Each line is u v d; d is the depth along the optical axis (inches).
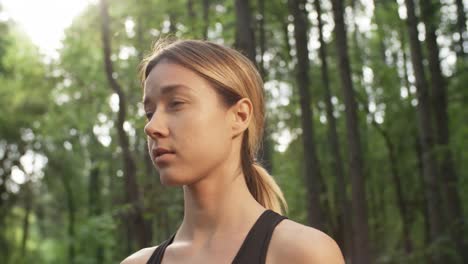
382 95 741.9
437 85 568.7
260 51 529.7
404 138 766.5
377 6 653.9
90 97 846.5
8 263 1116.5
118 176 775.7
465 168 688.4
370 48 793.6
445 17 604.4
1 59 912.3
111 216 429.4
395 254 655.1
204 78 51.8
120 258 668.1
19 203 1168.2
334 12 464.8
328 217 722.2
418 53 502.6
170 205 425.7
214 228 52.9
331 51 660.1
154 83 52.5
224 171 53.0
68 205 1061.8
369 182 829.8
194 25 393.1
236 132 53.1
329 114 567.5
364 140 804.0
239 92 53.0
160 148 51.2
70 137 952.9
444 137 559.8
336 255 48.9
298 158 693.9
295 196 553.9
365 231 442.9
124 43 515.8
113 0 503.2
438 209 491.8
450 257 492.1
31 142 1055.6
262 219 51.1
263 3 536.1
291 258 48.3
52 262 1186.6
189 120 51.0
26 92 938.7
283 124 703.7
